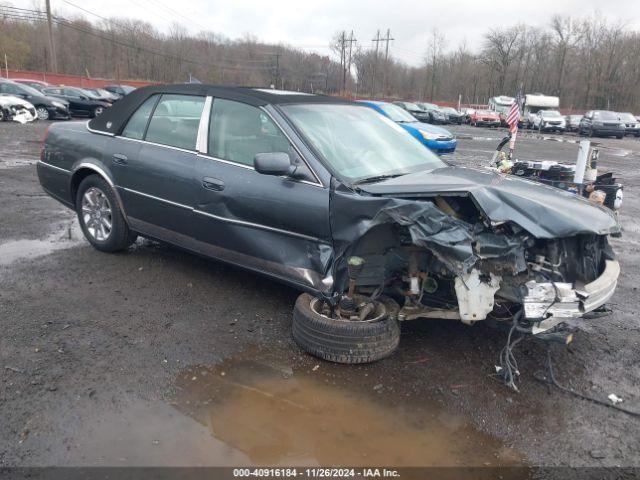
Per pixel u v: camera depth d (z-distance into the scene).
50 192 5.58
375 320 3.44
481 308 3.17
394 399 3.13
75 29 57.34
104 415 2.83
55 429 2.69
